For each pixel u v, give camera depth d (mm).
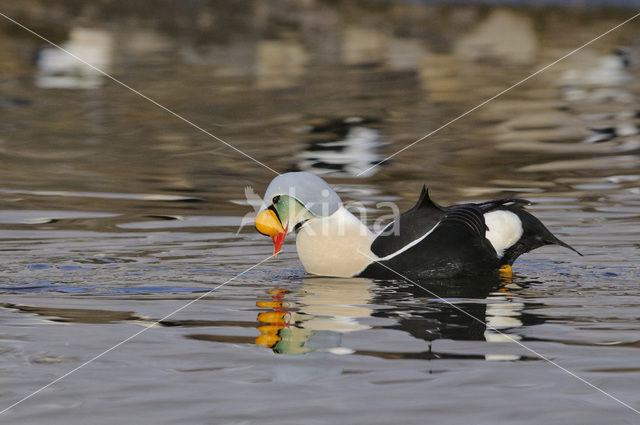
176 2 39531
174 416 5191
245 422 5102
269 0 40250
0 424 5090
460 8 37875
